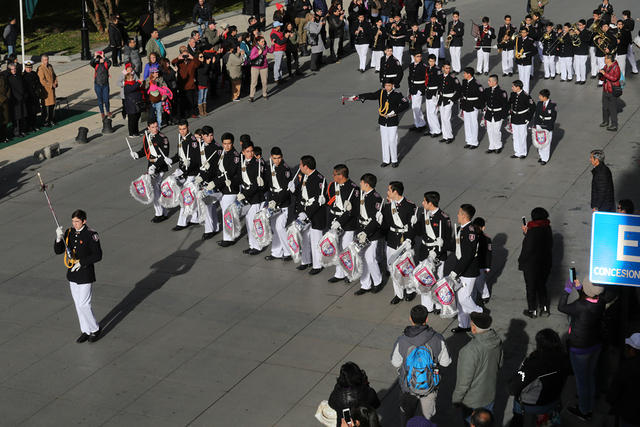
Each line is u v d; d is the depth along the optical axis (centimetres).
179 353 1288
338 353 1262
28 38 3653
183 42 3406
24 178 2103
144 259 1620
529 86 2617
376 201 1381
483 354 927
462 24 2797
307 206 1498
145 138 1775
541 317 1320
